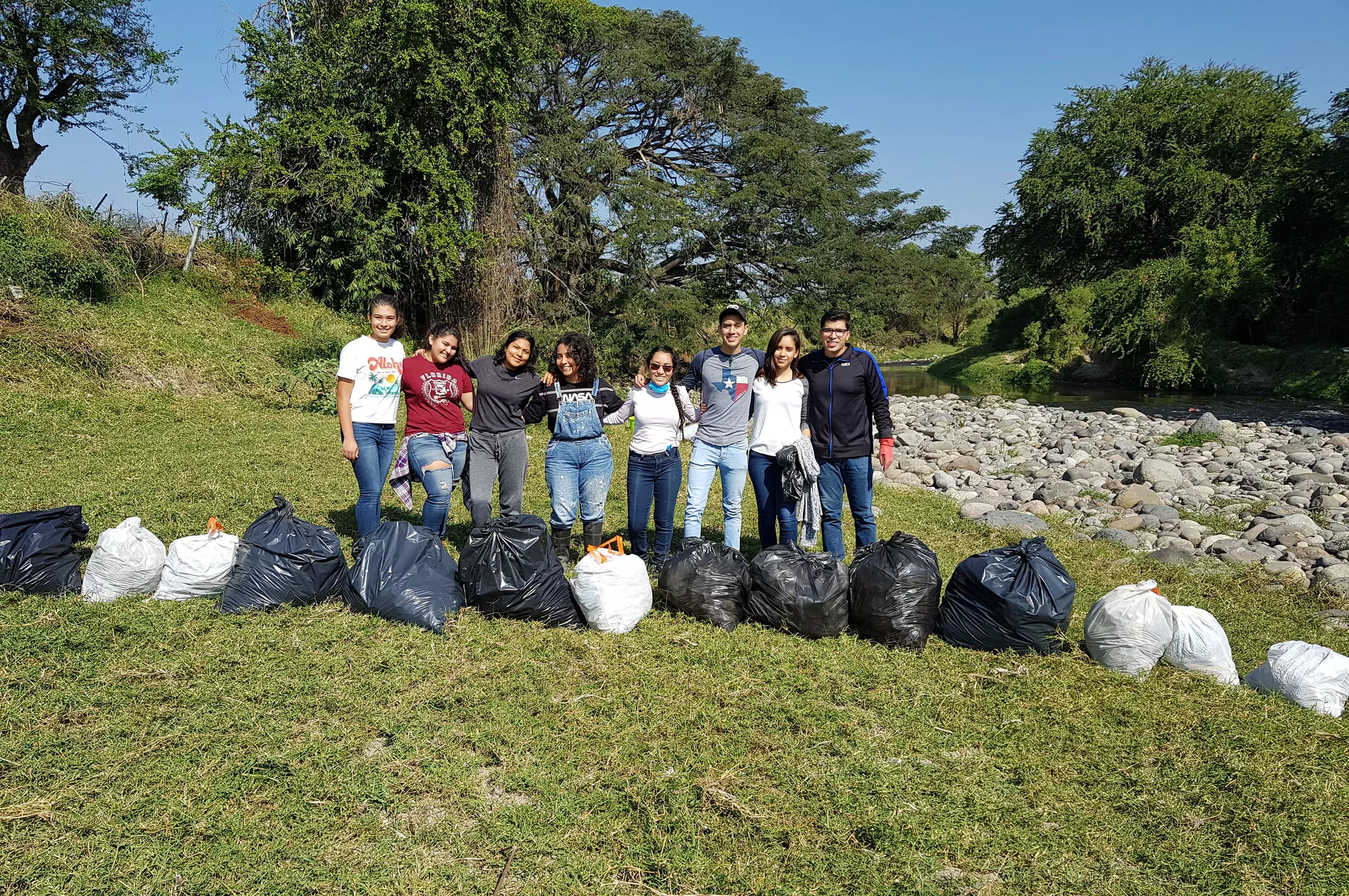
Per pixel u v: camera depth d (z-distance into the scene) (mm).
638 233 24984
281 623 4555
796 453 5613
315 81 19938
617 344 26109
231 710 3627
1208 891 2838
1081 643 4973
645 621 4934
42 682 3771
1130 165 34094
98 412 10828
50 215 15125
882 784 3354
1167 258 32312
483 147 21719
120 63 23875
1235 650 5074
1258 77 34812
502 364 5793
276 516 4957
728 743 3629
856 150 33719
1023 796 3346
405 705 3760
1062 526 8609
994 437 16031
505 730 3611
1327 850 3041
